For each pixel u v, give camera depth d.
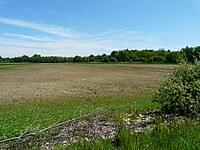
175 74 18.09
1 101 30.81
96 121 17.22
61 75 78.06
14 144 12.21
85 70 107.62
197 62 17.95
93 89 41.44
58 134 14.02
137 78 64.62
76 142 9.88
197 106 15.76
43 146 11.91
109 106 24.48
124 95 33.28
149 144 8.30
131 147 8.19
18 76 75.75
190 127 9.52
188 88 16.36
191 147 7.65
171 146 7.96
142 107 21.91
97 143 9.05
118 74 81.56
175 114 15.98
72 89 42.03
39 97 33.56
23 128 15.26
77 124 16.42
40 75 78.75
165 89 17.73
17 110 23.81
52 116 19.78
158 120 13.98
